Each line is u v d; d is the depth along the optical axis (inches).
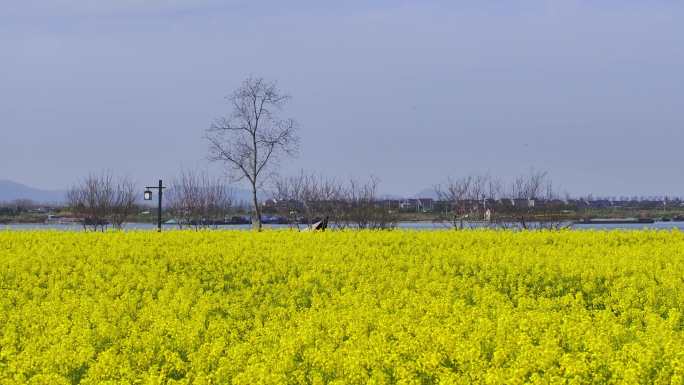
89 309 834.2
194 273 1143.0
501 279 1029.2
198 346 679.7
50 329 738.8
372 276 1027.9
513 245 1327.5
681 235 1401.3
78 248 1310.3
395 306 817.5
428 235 1440.7
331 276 1058.1
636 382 526.0
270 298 941.8
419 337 639.1
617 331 644.7
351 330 689.6
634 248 1261.1
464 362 582.2
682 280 995.3
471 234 1443.2
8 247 1379.2
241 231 1569.9
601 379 551.2
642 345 611.5
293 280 1021.2
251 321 808.9
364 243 1390.3
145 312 806.5
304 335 662.5
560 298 881.5
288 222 2315.5
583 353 579.5
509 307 797.2
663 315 826.8
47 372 598.9
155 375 571.8
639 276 992.9
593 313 778.2
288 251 1263.5
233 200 2469.2
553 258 1128.2
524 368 552.4
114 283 1032.2
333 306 839.7
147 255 1256.2
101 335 713.6
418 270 1063.6
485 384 542.3
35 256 1225.4
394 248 1316.4
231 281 1104.8
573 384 530.3
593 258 1128.2
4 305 898.7
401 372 560.1
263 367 568.7
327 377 589.0
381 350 611.8
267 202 2253.9
